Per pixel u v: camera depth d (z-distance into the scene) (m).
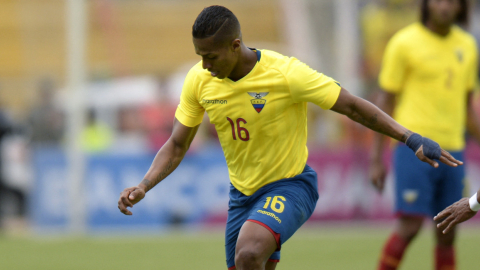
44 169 34.09
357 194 34.19
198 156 33.81
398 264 17.73
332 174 34.31
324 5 39.22
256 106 12.69
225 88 12.75
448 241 17.75
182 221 33.75
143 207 33.91
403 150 17.56
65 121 35.00
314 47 40.03
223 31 11.91
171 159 13.64
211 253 25.92
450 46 17.98
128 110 38.56
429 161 11.98
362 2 38.66
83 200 33.12
